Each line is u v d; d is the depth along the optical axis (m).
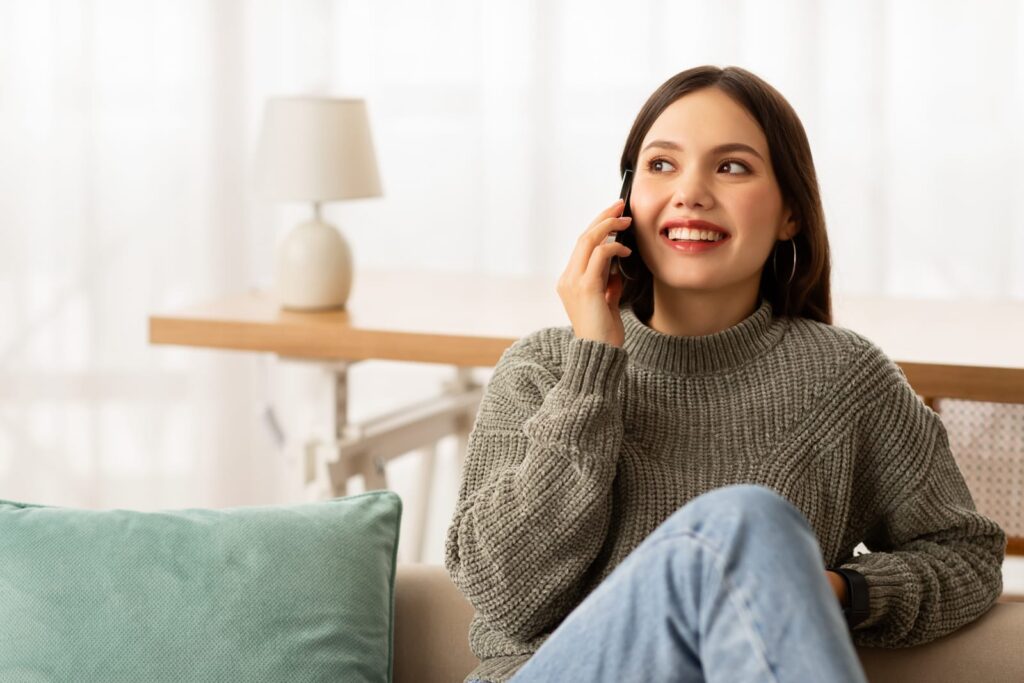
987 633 1.47
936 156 3.51
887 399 1.53
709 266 1.51
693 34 3.53
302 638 1.45
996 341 2.28
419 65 3.62
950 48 3.46
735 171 1.52
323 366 2.48
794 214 1.58
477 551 1.44
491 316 2.52
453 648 1.57
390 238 3.71
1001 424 2.38
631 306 1.62
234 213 3.63
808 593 1.10
